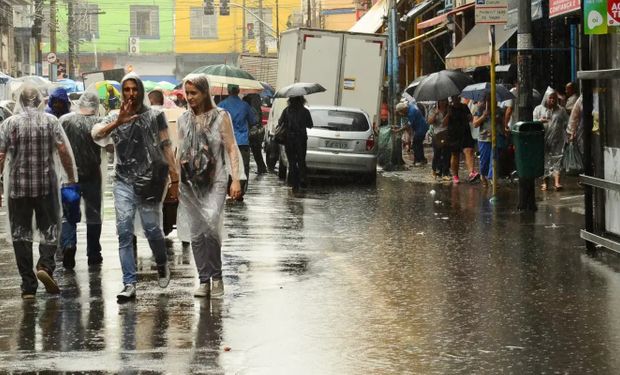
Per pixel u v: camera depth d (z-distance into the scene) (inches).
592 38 668.7
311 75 1501.0
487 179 1238.3
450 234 792.3
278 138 1192.2
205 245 546.9
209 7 3710.6
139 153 545.6
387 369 399.5
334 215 936.9
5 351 431.2
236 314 503.5
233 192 551.2
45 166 553.9
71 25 4050.2
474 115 1272.1
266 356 420.8
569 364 404.8
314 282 589.0
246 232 810.8
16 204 551.2
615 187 638.5
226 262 660.1
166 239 776.9
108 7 5088.6
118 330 470.0
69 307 523.8
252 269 633.6
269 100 2354.8
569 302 524.4
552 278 592.7
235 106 1154.0
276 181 1366.9
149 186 547.5
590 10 647.1
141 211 552.7
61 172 565.9
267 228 837.8
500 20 1016.9
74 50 4527.6
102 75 2898.6
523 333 458.0
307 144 1289.4
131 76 544.4
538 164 927.7
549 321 481.7
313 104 1503.4
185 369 400.2
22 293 552.7
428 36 2204.7
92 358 417.7
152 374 392.8
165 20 5113.2
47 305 530.3
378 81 1510.8
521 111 964.6
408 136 1934.1
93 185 640.4
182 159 546.9
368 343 442.6
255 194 1160.8
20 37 3823.8
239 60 2827.3
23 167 550.3
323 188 1246.9
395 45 1647.4
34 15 3531.0
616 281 580.4
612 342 439.5
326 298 542.0
